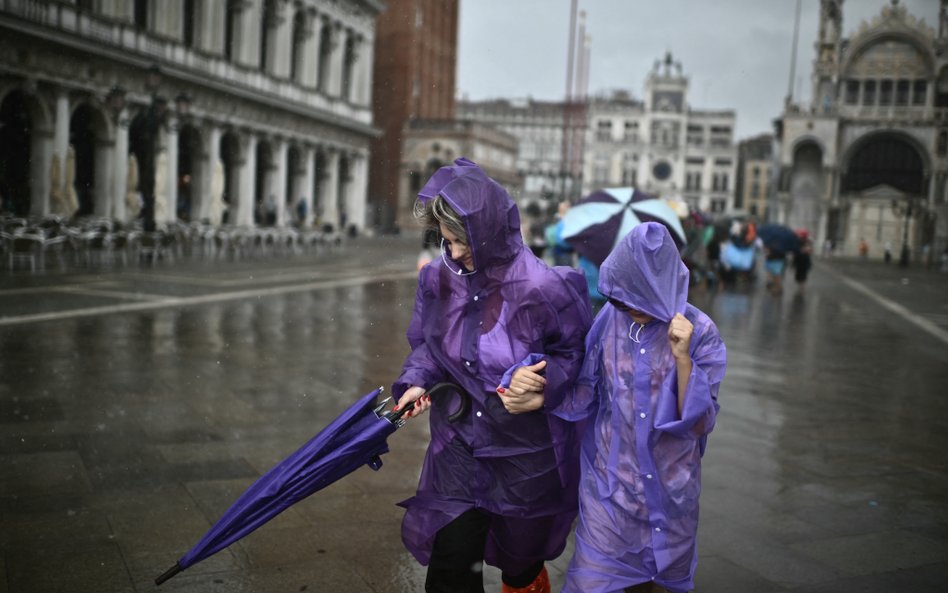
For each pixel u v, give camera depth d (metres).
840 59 70.44
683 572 2.44
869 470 5.28
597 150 103.69
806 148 71.56
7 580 3.14
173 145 32.56
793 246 21.84
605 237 7.88
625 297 2.37
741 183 114.50
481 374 2.52
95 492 4.15
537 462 2.52
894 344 12.39
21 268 16.58
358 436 2.49
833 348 11.56
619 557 2.44
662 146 102.25
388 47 63.81
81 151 30.17
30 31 24.38
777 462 5.38
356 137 51.00
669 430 2.34
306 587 3.20
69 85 26.81
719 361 2.41
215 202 28.62
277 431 5.49
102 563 3.32
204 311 11.73
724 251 24.58
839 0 69.50
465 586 2.49
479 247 2.41
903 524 4.24
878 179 71.25
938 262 61.03
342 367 8.01
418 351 2.68
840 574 3.56
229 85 35.53
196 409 6.02
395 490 4.41
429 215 2.56
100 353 8.03
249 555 3.49
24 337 8.70
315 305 13.34
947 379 9.27
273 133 40.91
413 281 18.95
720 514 4.28
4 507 3.90
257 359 8.20
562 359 2.53
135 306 11.79
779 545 3.88
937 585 3.48
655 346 2.43
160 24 32.19
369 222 61.56
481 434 2.53
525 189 81.56
